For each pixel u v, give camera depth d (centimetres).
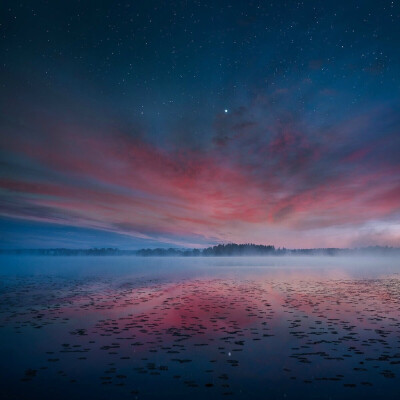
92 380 614
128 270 4559
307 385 589
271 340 895
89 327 1058
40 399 532
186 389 574
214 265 6606
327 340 894
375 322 1126
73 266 5759
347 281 2803
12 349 813
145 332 989
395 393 554
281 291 2069
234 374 646
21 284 2534
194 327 1055
